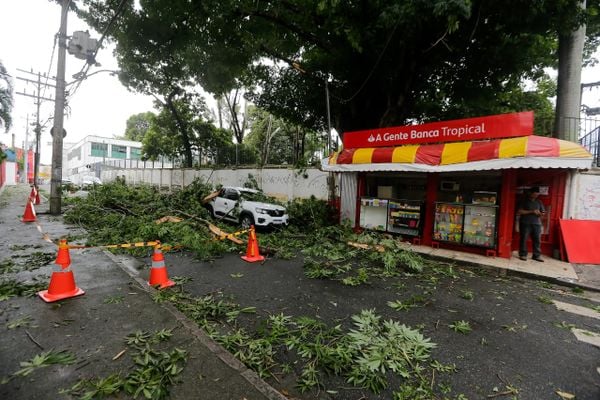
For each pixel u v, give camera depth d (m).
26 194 22.62
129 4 12.58
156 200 12.81
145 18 13.02
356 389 2.82
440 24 9.09
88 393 2.47
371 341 3.58
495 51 10.61
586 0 9.12
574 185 7.63
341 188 10.98
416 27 8.66
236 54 13.79
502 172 7.50
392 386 2.88
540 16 8.34
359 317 4.20
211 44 13.37
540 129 11.36
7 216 11.84
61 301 4.19
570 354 3.53
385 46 9.59
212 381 2.72
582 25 8.32
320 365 3.14
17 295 4.33
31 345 3.13
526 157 6.49
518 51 10.81
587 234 7.41
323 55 13.26
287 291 5.18
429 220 8.67
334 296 5.04
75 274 5.28
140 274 5.70
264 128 28.30
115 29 13.62
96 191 14.94
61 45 12.45
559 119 9.04
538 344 3.73
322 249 7.95
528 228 7.37
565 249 7.38
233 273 6.05
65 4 12.22
